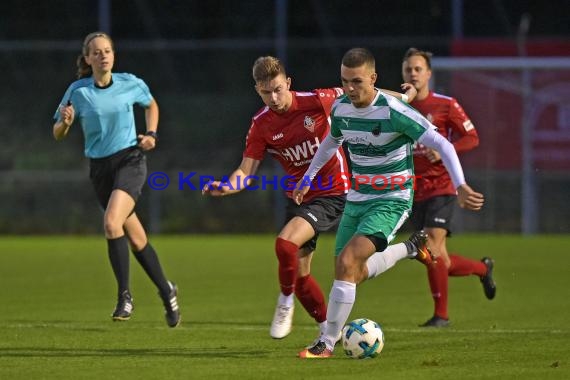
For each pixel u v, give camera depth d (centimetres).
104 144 2691
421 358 2083
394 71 6644
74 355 2156
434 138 2069
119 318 2519
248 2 7062
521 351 2175
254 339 2414
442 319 2667
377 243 2105
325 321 2336
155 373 1914
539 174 6362
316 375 1884
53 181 6631
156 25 7050
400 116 2103
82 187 6638
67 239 6388
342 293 2072
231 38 7044
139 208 6562
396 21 6888
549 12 6812
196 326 2670
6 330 2584
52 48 6819
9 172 6656
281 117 2353
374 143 2148
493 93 6406
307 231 2253
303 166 2386
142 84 2752
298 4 7006
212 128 6656
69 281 3991
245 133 6644
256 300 3319
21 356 2142
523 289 3603
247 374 1897
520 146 6375
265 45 6662
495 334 2464
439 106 2881
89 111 2670
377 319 2842
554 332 2498
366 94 2102
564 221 6344
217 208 6556
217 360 2075
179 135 6644
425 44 6625
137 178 2675
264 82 2269
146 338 2430
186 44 6712
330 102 2352
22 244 5981
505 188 6384
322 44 6644
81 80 2719
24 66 6825
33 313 2983
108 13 6925
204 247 5653
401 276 4116
